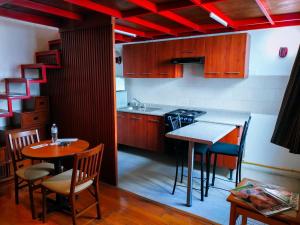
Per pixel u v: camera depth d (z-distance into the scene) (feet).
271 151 12.22
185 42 12.91
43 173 8.44
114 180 10.66
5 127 11.43
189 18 10.71
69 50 11.17
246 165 12.84
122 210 8.68
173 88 15.20
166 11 8.82
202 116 12.16
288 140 4.48
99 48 10.06
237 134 10.87
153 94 16.16
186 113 12.78
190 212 8.60
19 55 12.25
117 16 9.56
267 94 12.07
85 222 7.93
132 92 17.17
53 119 12.60
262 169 12.40
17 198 9.04
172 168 12.78
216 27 11.92
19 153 9.11
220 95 13.48
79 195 9.70
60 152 8.05
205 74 12.53
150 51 14.30
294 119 4.42
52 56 12.04
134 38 15.84
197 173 12.07
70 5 8.82
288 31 11.16
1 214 8.36
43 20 10.66
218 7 8.96
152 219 8.14
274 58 11.66
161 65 14.02
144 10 9.16
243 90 12.73
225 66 11.90
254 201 5.24
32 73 12.92
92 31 10.16
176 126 12.21
